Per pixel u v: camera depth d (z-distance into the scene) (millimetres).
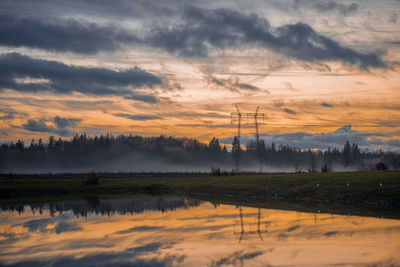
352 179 59156
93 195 79250
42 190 87188
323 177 66000
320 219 34094
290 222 32688
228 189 73500
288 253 20625
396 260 18625
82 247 24094
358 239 24172
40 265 19625
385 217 34625
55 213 45219
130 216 40812
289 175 77562
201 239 25859
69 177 122312
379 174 60281
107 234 29078
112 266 19016
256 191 66250
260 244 23469
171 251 22156
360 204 46344
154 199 65562
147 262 19594
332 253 20344
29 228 33062
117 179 108125
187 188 85250
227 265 18453
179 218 38188
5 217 41719
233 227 31031
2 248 24141
